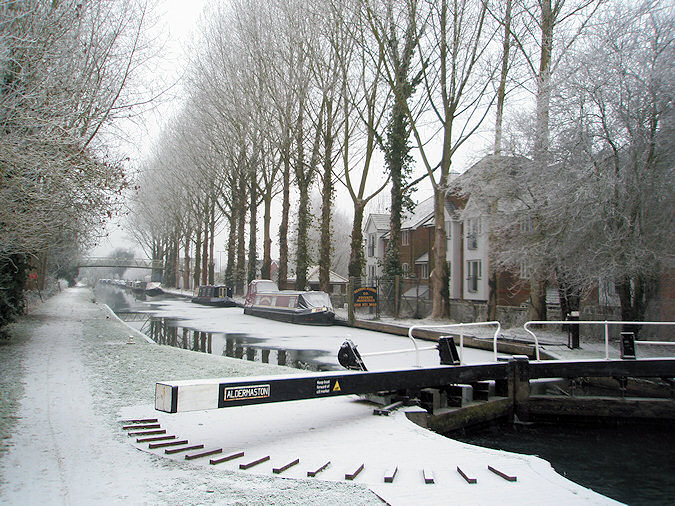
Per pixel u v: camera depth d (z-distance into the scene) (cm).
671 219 1720
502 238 2191
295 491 554
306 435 780
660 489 884
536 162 1992
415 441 754
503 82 2420
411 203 3447
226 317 3884
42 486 551
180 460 649
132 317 3850
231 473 607
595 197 1719
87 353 1534
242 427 820
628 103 1686
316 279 7256
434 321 2681
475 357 1770
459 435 1104
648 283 1878
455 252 4238
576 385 1409
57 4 1072
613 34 1764
